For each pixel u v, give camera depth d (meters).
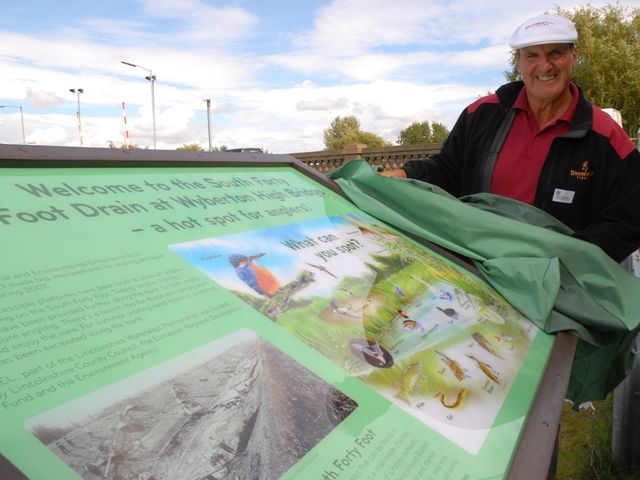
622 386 2.69
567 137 2.18
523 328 1.50
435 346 1.24
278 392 0.92
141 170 1.37
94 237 1.06
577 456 2.94
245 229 1.37
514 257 1.80
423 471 0.88
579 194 2.21
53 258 0.96
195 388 0.85
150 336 0.90
